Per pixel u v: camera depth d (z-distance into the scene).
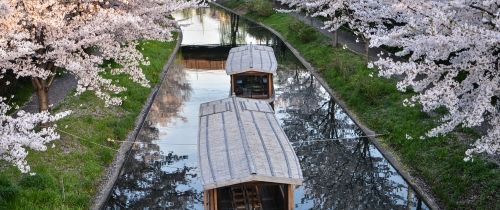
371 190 19.59
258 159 15.93
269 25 55.06
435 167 18.33
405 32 14.78
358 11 27.91
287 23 51.28
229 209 16.53
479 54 12.77
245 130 18.34
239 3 69.62
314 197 19.50
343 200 19.23
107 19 19.16
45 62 18.55
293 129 26.14
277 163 16.00
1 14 15.98
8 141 12.88
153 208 18.70
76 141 20.38
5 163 17.52
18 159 13.84
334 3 33.44
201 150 17.44
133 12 24.11
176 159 22.62
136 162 22.09
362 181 20.52
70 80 27.91
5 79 23.14
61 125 21.27
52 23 17.25
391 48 33.03
